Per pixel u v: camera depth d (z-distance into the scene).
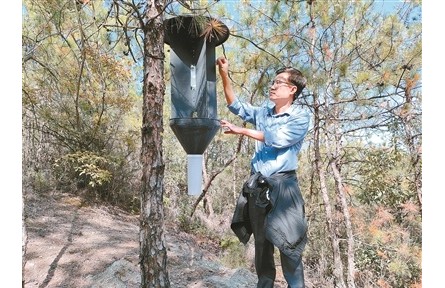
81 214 5.56
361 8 4.80
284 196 2.01
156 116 2.14
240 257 4.48
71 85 5.57
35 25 4.30
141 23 2.16
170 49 2.16
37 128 5.88
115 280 3.30
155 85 2.15
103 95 5.75
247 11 4.23
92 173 5.48
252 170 2.24
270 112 2.26
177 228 6.80
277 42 4.08
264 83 3.90
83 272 3.66
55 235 4.57
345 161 6.73
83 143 6.14
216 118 2.12
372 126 5.36
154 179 2.12
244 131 2.06
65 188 6.30
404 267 4.84
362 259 5.98
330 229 5.16
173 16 2.25
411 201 6.06
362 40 4.76
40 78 5.52
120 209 6.47
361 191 6.85
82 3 2.97
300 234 2.00
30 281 3.47
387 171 6.35
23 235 2.69
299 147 2.16
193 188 2.10
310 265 6.32
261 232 2.09
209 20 2.08
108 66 5.64
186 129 2.04
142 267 2.09
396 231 5.29
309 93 4.87
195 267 3.79
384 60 4.53
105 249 4.26
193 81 2.10
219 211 8.12
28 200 5.44
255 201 2.05
